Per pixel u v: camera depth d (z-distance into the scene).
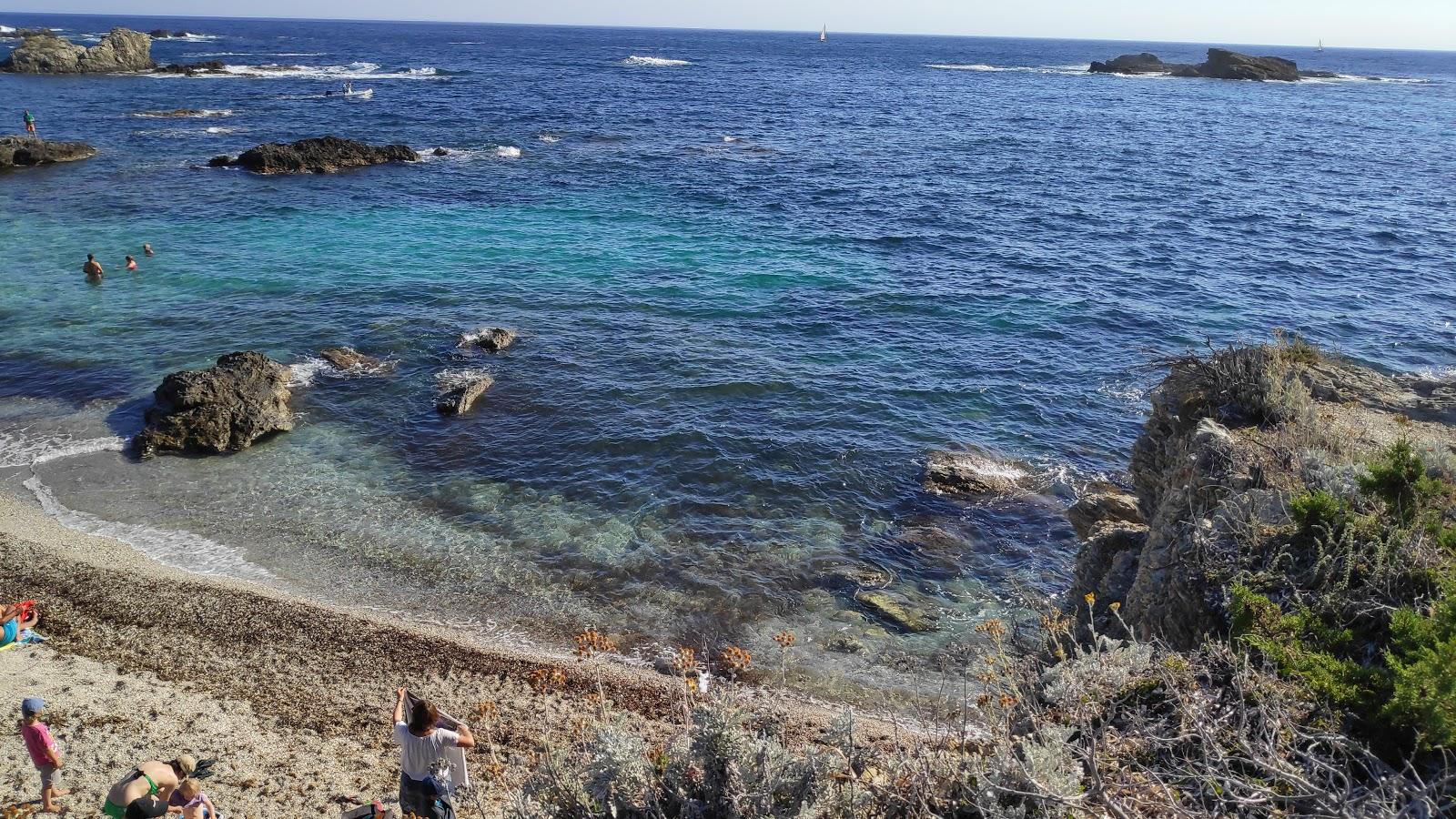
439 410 20.12
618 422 19.91
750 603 14.14
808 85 114.69
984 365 23.56
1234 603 7.79
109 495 16.58
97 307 25.94
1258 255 33.62
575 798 6.52
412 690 11.60
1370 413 12.88
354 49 177.50
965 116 80.56
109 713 10.78
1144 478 13.85
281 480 17.31
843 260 32.56
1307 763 5.73
